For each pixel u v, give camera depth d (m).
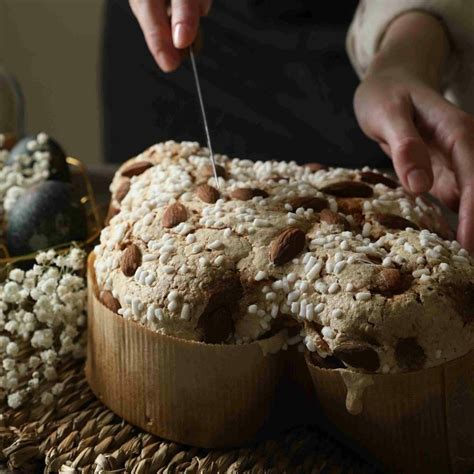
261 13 1.25
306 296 0.65
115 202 0.77
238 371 0.66
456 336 0.63
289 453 0.67
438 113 0.75
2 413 0.70
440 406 0.64
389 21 0.88
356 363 0.63
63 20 1.72
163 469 0.66
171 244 0.68
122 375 0.68
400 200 0.73
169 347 0.66
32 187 0.79
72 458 0.67
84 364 0.75
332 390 0.65
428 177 0.71
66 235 0.78
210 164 0.76
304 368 0.67
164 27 0.80
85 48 1.75
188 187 0.72
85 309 0.75
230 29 1.27
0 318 0.72
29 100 1.78
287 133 1.28
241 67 1.28
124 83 1.36
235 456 0.67
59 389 0.71
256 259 0.66
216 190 0.71
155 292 0.66
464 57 0.89
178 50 0.80
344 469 0.66
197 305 0.65
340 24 1.25
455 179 0.74
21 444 0.67
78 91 1.78
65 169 0.88
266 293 0.66
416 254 0.66
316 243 0.66
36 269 0.73
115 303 0.68
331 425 0.67
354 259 0.65
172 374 0.66
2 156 0.89
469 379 0.64
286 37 1.24
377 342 0.63
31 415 0.70
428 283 0.63
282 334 0.66
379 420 0.65
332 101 1.24
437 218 0.74
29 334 0.74
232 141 1.30
